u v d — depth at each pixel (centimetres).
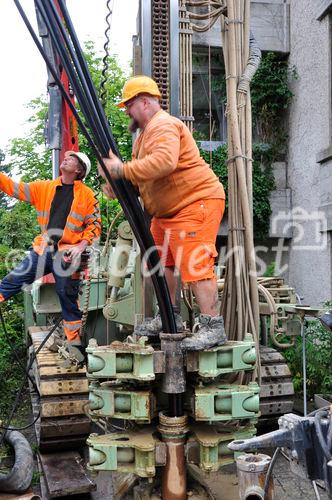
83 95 275
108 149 286
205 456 304
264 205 898
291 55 910
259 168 912
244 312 397
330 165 792
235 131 405
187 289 420
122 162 288
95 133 281
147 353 294
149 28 373
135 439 309
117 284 462
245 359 315
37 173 1673
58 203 442
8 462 416
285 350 626
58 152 508
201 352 307
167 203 314
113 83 1410
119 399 310
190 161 311
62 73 492
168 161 285
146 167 283
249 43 425
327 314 233
